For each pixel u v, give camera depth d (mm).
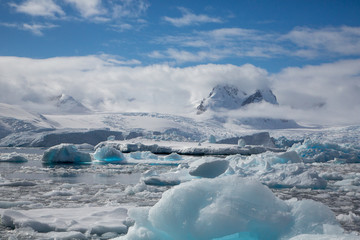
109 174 18406
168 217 4207
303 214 4199
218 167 15289
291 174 14133
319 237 3660
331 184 14539
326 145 36438
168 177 14797
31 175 17250
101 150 30344
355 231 6125
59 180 15273
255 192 4289
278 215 4148
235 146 49875
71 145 28047
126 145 51375
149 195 10500
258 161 17844
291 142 66375
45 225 5930
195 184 4406
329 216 4227
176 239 4133
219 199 4184
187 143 59031
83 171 19906
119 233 5840
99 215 6719
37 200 9539
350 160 33500
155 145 50344
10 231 5793
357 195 11086
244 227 3967
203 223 4012
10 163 25844
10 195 10422
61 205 8609
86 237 5504
